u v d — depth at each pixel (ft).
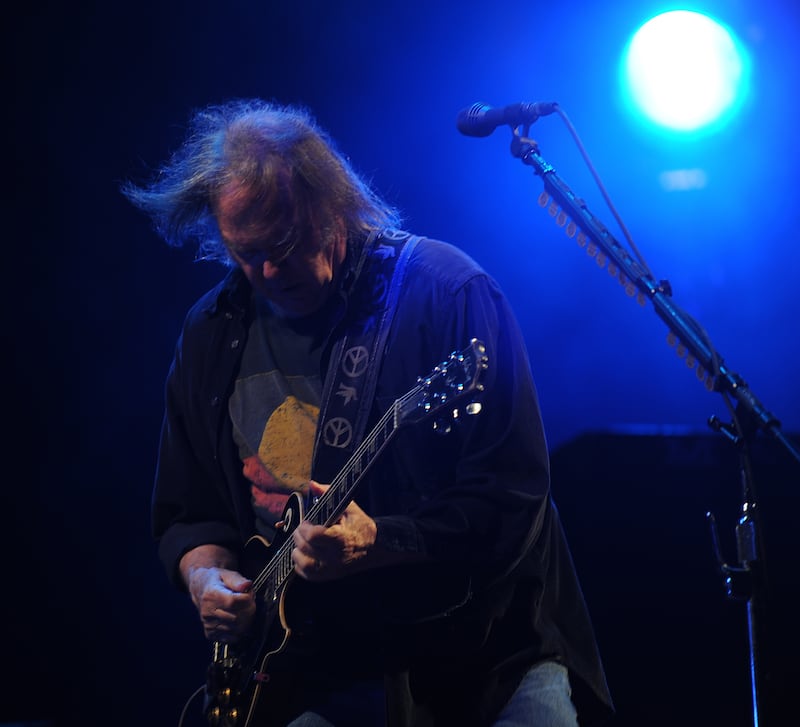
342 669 13.62
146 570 33.12
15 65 33.47
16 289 33.65
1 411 33.27
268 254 13.33
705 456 21.66
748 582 13.25
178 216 14.29
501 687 13.55
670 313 13.84
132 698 32.07
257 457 14.58
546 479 13.34
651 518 21.76
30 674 32.01
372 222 14.53
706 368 13.62
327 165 13.84
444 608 13.03
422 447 13.29
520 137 15.24
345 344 13.97
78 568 32.89
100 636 32.58
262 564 14.25
